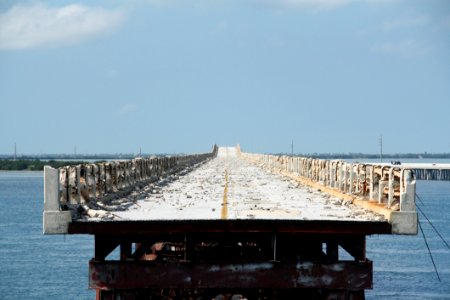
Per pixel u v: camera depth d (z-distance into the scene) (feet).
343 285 111.14
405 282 363.76
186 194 204.95
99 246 118.73
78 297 327.26
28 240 532.32
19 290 342.64
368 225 115.44
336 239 120.98
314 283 111.04
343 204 165.17
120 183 192.44
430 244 515.91
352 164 170.81
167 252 157.79
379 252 476.13
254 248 150.61
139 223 113.39
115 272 110.63
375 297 327.47
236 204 167.94
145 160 253.44
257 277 110.93
